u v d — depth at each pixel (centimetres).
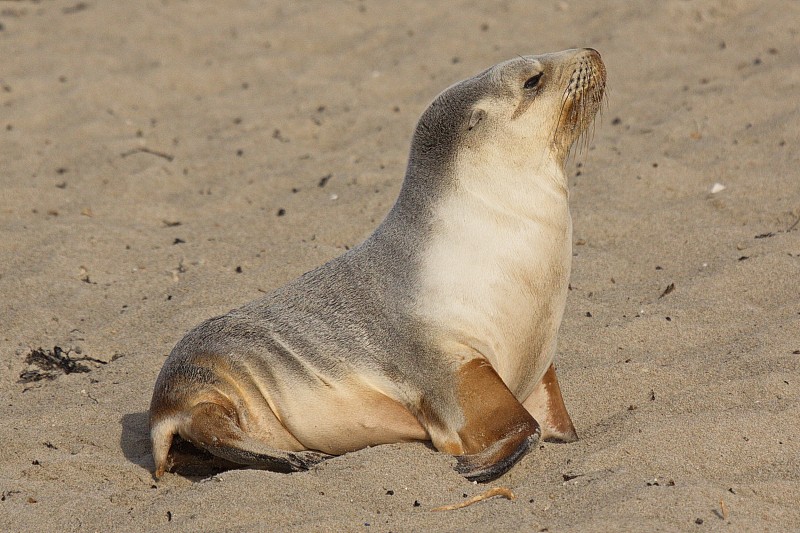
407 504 2034
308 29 5928
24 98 5159
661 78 4841
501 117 2325
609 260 3319
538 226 2273
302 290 2431
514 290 2236
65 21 6228
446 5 6078
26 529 2038
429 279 2253
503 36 5522
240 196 4112
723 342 2767
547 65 2366
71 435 2484
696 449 2189
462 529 1920
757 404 2372
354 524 1944
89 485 2255
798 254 3189
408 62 5322
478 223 2267
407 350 2247
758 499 1997
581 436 2369
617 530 1861
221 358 2361
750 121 4241
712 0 5459
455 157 2323
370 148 4450
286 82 5297
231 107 5059
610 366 2633
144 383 2745
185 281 3356
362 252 2409
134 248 3634
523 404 2405
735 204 3600
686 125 4250
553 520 1942
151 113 5059
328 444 2333
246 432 2327
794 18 5206
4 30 6112
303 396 2309
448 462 2162
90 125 4806
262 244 3634
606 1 5775
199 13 6312
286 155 4481
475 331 2214
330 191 4047
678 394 2484
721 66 4875
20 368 2886
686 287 3073
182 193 4200
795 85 4481
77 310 3212
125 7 6438
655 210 3628
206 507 2020
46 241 3653
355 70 5391
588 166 4019
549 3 5906
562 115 2359
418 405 2248
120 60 5634
